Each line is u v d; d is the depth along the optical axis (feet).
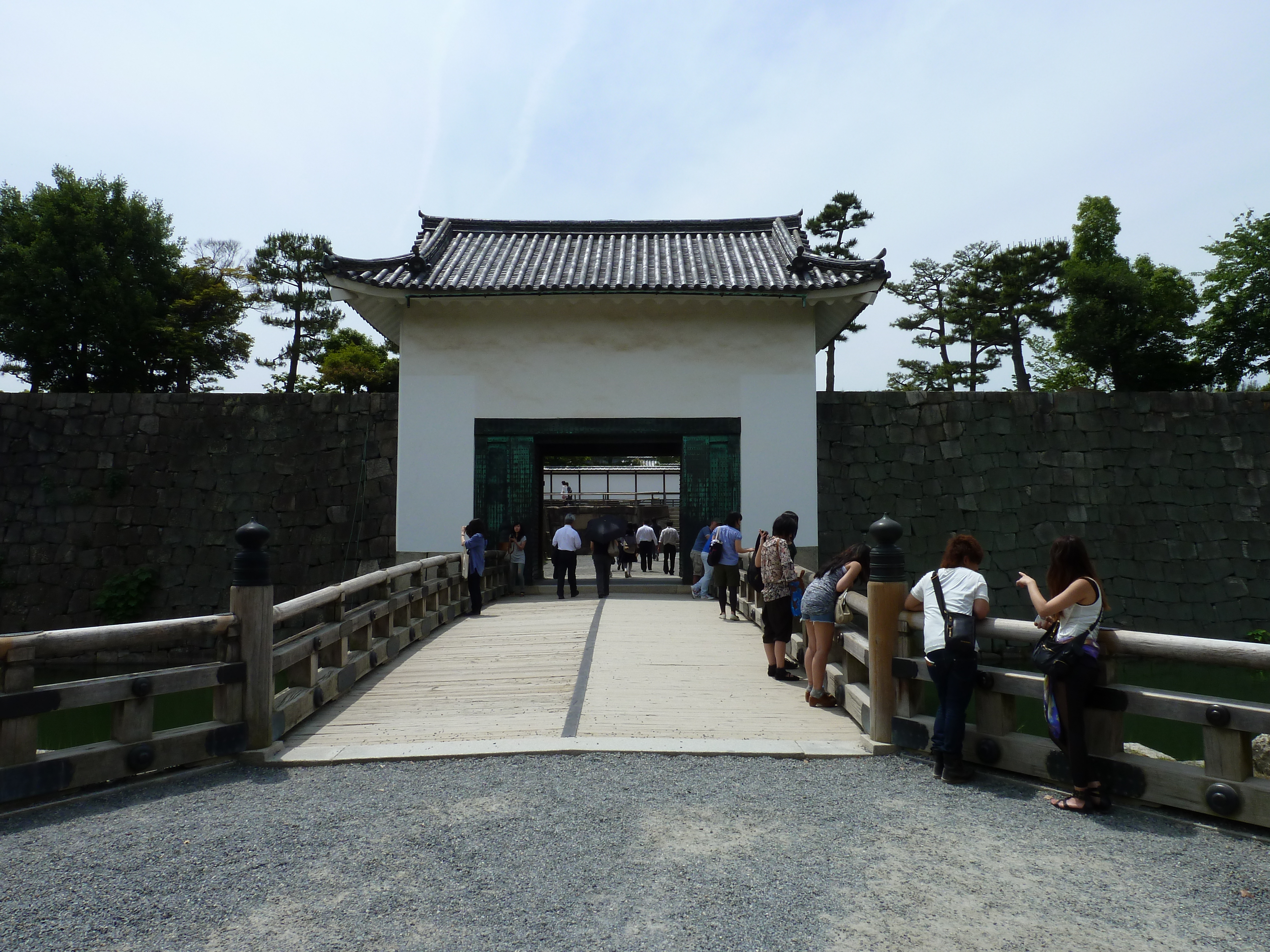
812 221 104.01
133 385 89.61
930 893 11.14
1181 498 51.67
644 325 47.80
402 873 11.64
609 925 10.15
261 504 52.85
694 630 33.24
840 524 51.06
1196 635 49.88
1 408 53.62
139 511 52.75
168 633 16.46
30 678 14.60
